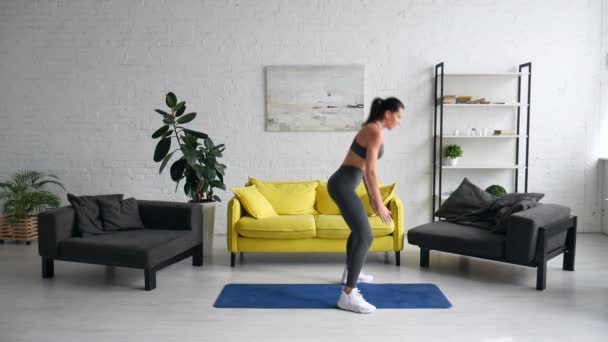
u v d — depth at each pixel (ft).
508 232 11.25
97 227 12.46
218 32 17.15
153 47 17.20
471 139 17.53
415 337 8.46
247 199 13.48
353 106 17.24
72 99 17.42
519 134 16.81
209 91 17.31
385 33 17.11
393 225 12.99
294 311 9.74
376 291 10.94
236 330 8.80
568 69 17.20
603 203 17.42
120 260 11.19
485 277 12.08
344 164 10.05
